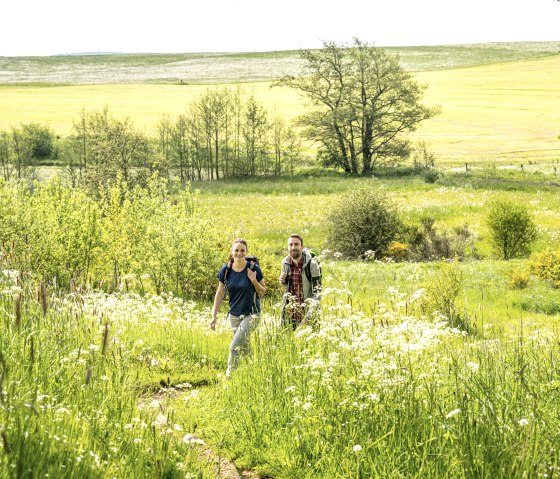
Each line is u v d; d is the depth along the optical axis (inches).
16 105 5280.5
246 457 241.3
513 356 266.5
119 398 231.3
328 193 2511.1
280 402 266.8
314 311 321.1
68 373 234.7
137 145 2075.5
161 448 197.2
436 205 1910.7
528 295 821.2
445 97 5930.1
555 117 4928.6
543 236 1503.4
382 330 256.8
